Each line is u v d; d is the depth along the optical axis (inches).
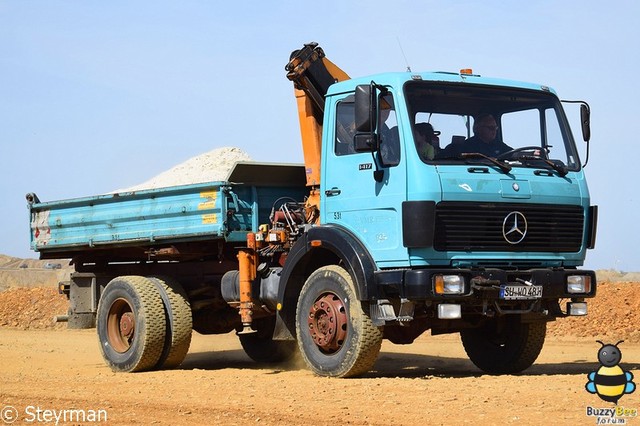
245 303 492.7
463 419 324.5
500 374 493.0
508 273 427.5
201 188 505.7
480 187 424.5
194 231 510.6
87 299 591.8
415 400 367.2
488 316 445.4
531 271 432.5
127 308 543.5
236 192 502.6
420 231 413.7
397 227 422.9
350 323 435.5
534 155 452.4
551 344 674.2
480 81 450.6
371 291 426.3
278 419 334.3
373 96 427.2
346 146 452.8
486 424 314.5
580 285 444.8
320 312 450.6
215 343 767.1
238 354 668.7
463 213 421.4
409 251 418.0
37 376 507.8
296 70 494.3
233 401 382.0
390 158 429.7
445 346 697.0
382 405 357.7
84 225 578.9
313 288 454.9
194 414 352.8
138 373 518.9
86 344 767.7
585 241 456.4
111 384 463.5
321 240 450.0
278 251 491.5
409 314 419.8
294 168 519.5
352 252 432.8
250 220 509.0
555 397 367.6
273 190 522.6
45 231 609.3
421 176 416.5
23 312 1095.0
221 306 550.6
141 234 542.6
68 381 478.9
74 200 579.8
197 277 549.6
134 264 585.3
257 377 469.1
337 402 368.5
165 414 355.6
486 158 433.4
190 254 536.7
